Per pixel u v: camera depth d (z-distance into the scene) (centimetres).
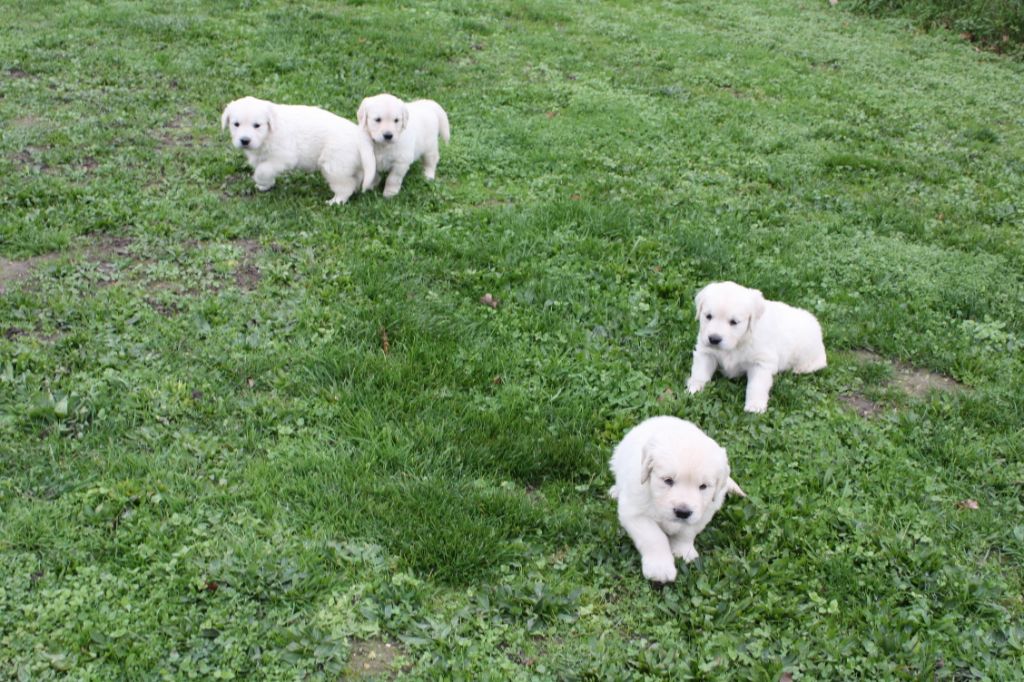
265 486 317
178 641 286
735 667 296
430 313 373
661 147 499
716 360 364
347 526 312
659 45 639
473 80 549
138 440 325
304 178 439
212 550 305
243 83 510
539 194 450
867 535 322
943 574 314
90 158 438
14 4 581
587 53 610
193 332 356
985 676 297
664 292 398
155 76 510
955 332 396
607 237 423
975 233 455
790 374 369
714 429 346
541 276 396
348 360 352
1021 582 318
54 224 395
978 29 759
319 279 382
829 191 477
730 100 563
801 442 345
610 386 358
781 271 415
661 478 307
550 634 299
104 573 299
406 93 520
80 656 277
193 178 430
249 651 286
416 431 335
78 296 366
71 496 311
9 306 358
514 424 340
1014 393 369
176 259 386
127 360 346
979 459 346
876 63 664
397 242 405
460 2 669
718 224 440
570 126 508
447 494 321
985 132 561
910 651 300
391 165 431
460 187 450
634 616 304
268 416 335
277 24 585
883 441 347
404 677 283
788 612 305
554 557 313
